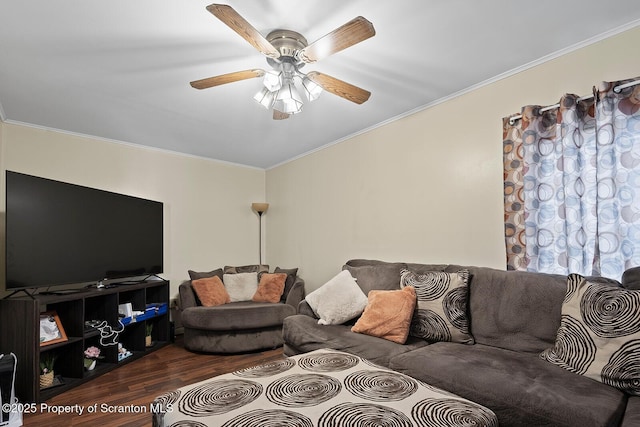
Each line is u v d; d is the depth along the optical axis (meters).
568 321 1.71
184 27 1.86
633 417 1.21
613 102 1.92
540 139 2.25
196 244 4.46
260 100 2.22
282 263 4.79
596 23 1.91
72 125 3.36
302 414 1.24
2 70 2.30
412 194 3.12
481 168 2.62
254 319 3.50
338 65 2.35
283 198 4.84
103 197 3.25
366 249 3.55
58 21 1.79
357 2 1.71
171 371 2.97
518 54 2.23
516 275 2.16
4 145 3.13
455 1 1.71
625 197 1.86
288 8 1.75
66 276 2.84
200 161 4.58
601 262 1.91
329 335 2.41
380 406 1.30
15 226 2.46
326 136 3.82
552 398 1.36
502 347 2.04
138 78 2.43
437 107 2.93
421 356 1.89
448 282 2.35
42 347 2.43
